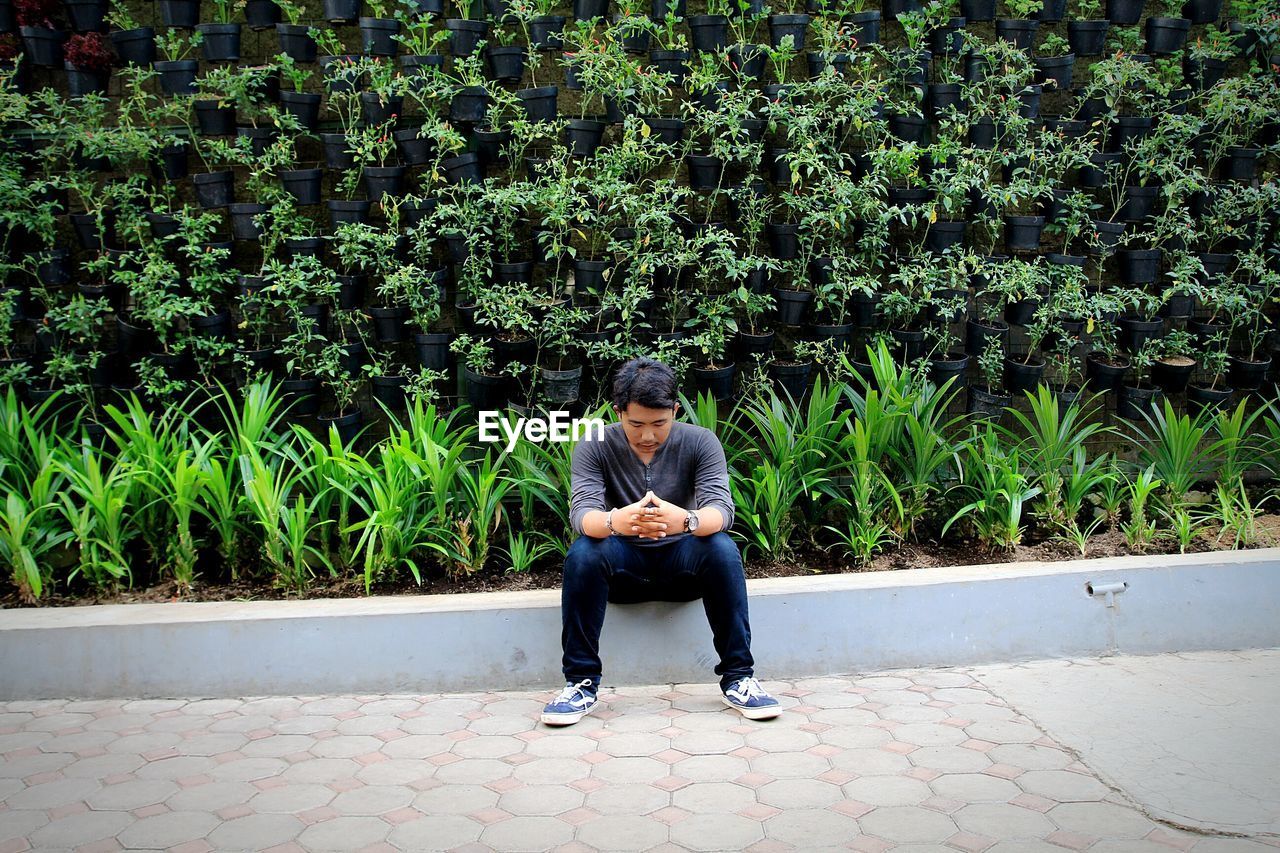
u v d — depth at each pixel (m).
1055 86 4.28
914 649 3.26
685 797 2.39
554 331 4.00
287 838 2.23
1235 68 4.56
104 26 4.27
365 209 4.10
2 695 3.11
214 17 4.31
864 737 2.72
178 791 2.47
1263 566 3.41
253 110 4.09
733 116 3.95
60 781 2.54
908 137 4.26
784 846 2.16
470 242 4.01
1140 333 4.31
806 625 3.21
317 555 3.49
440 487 3.48
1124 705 2.90
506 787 2.47
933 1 4.14
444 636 3.14
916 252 4.24
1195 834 2.18
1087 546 3.69
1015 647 3.30
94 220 4.09
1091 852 2.11
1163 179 4.29
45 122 4.05
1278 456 4.09
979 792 2.39
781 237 4.17
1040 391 3.82
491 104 4.15
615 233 4.09
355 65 4.01
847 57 4.23
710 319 4.07
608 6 4.26
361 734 2.82
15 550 3.37
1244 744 2.62
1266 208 4.41
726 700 2.94
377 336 4.16
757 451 3.74
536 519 3.89
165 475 3.52
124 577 3.59
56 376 4.10
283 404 4.20
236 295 4.28
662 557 2.98
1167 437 3.86
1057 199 4.30
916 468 3.72
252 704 3.07
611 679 3.17
